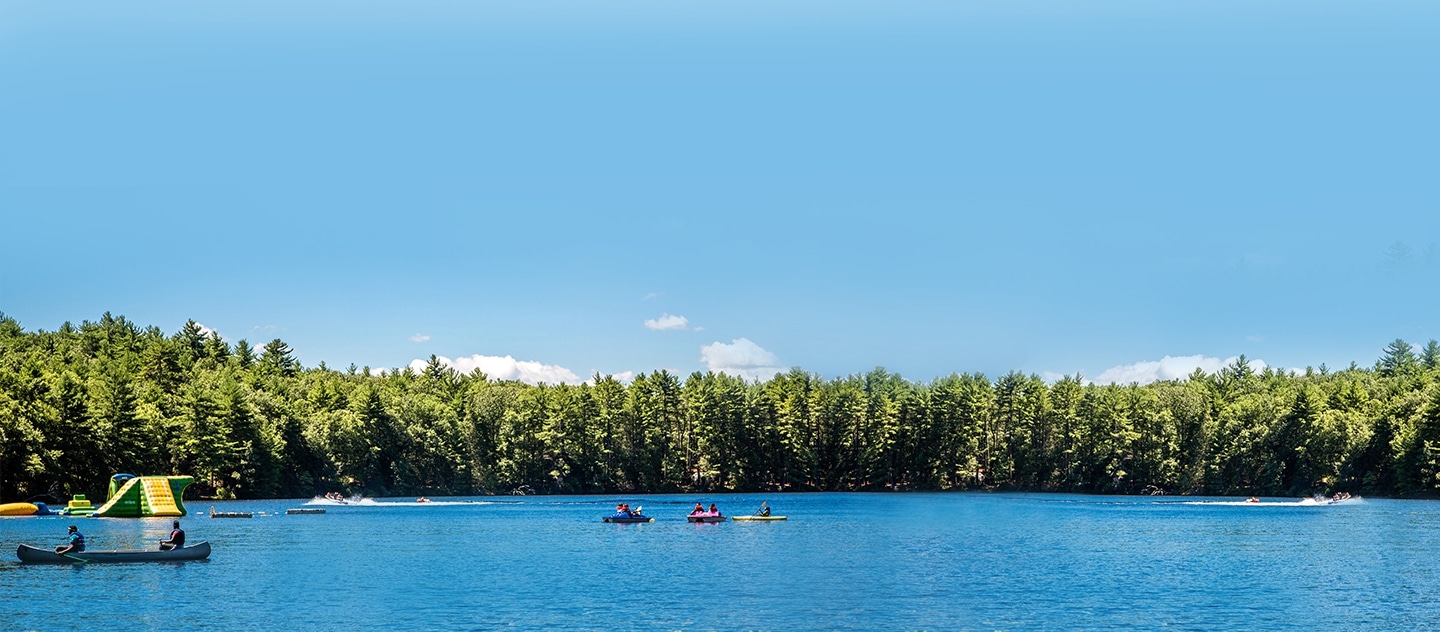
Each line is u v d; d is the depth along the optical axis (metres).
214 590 69.56
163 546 84.31
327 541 103.94
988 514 152.75
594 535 113.31
